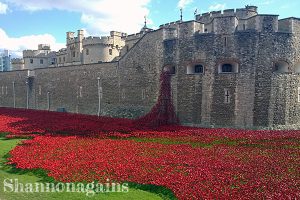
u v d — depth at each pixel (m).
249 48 30.33
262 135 25.81
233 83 30.66
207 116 31.75
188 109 32.81
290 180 14.79
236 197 12.69
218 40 31.17
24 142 23.75
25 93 59.66
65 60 70.88
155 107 34.25
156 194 13.90
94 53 59.53
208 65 31.47
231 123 30.86
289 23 31.55
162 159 18.53
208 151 20.61
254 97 30.52
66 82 50.09
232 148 21.56
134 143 23.28
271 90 30.69
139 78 38.19
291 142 23.45
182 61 33.09
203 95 31.84
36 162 18.08
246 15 41.59
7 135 27.17
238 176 15.38
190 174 15.70
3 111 51.25
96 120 36.12
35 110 52.72
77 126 31.41
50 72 53.50
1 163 18.66
